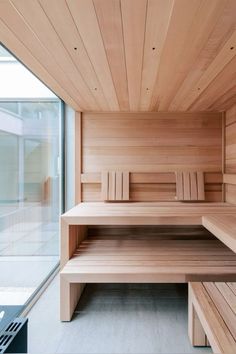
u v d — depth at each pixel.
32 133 2.64
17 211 2.43
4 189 2.25
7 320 1.23
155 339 1.64
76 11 1.09
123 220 2.02
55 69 1.70
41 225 2.80
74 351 1.53
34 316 1.89
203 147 2.87
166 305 2.06
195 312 1.58
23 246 2.49
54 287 2.34
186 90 2.11
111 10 1.08
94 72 1.75
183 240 2.65
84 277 1.81
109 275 1.81
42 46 1.40
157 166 2.88
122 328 1.75
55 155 2.95
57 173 2.95
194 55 1.48
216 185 2.88
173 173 2.86
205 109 2.77
